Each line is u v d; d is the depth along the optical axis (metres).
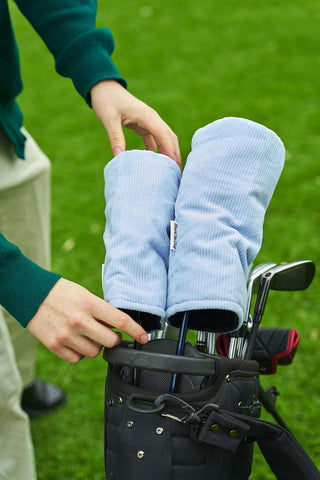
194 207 1.15
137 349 1.13
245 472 1.16
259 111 4.50
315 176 3.69
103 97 1.54
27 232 2.00
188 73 5.23
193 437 1.04
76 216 3.50
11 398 1.64
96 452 2.18
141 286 1.09
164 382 1.14
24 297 1.12
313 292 2.84
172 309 1.08
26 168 1.92
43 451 2.19
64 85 5.22
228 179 1.16
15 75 1.78
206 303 1.05
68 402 2.39
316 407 2.26
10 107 1.82
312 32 5.84
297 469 1.11
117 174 1.23
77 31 1.60
